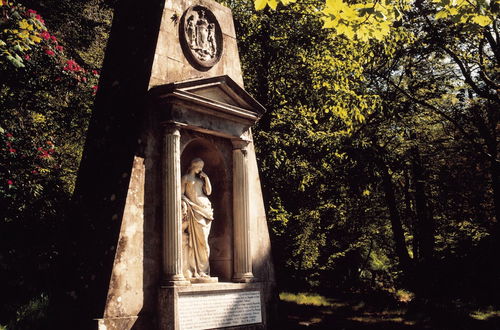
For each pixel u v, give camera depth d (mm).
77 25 23000
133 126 11867
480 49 26406
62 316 11375
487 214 27828
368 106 23125
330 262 34469
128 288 10922
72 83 17281
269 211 19703
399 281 34625
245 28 20297
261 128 19766
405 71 27641
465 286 28250
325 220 29656
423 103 27016
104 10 24969
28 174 16203
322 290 32562
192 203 12500
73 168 21453
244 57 20516
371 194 29500
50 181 17297
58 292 11789
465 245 28703
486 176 27203
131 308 10898
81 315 10914
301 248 26609
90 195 12047
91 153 12578
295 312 20891
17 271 15531
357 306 24094
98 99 13117
